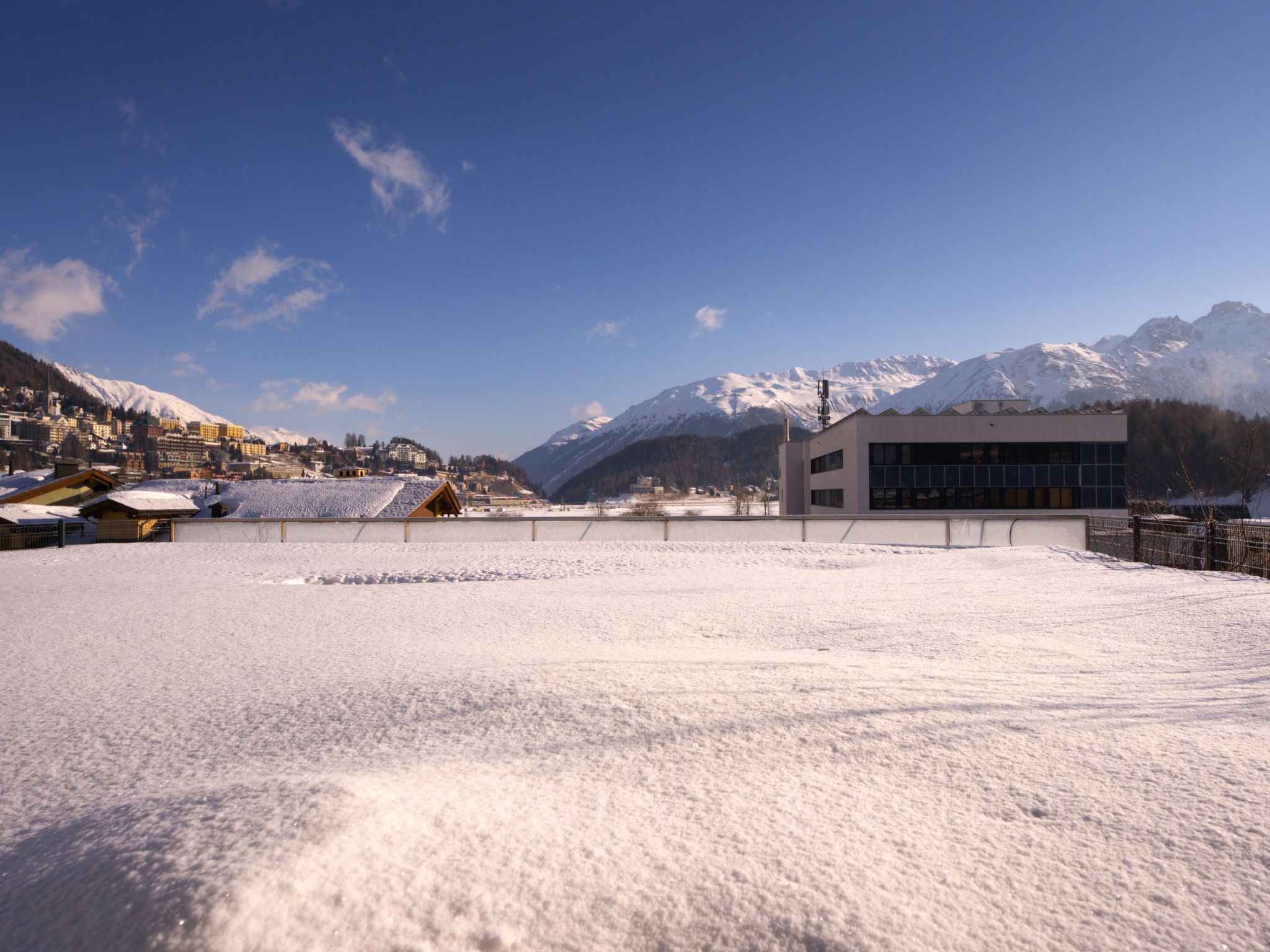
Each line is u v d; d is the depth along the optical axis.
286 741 3.79
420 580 14.18
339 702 4.56
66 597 11.27
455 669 5.41
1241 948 1.85
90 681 5.52
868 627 7.43
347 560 17.61
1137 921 1.98
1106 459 41.75
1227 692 4.50
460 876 2.08
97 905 1.90
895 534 21.58
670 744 3.44
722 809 2.66
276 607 9.88
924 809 2.70
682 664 5.31
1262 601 7.98
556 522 22.91
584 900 2.01
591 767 3.13
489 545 20.83
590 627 7.93
